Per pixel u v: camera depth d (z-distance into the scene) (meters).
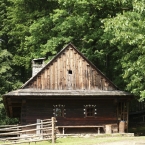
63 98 35.34
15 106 39.12
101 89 36.88
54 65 36.62
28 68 55.12
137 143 24.03
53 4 53.72
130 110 52.19
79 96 35.12
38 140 27.77
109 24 31.23
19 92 34.53
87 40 44.72
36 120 35.41
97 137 32.78
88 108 36.62
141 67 30.06
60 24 45.88
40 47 48.84
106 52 44.19
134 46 35.12
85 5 42.47
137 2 28.69
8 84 52.66
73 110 36.22
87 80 36.94
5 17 59.62
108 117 36.59
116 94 35.56
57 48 48.56
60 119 35.84
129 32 29.27
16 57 55.09
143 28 28.86
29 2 54.56
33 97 34.81
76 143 26.14
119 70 43.12
